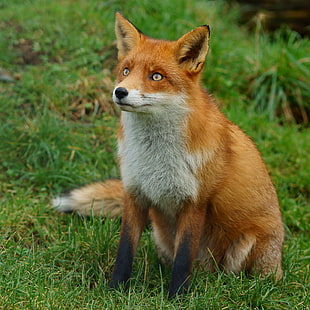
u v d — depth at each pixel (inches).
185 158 332.5
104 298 322.0
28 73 572.4
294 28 861.8
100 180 456.1
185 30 661.9
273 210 389.4
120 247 346.6
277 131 605.9
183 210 343.9
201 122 336.8
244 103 642.2
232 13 797.9
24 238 390.6
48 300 306.3
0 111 520.7
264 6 890.7
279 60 678.5
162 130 331.9
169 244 383.6
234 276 353.1
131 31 353.1
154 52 333.4
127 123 340.8
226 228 371.6
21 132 498.3
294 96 661.9
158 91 320.8
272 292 347.6
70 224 409.1
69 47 623.8
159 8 697.0
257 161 382.0
